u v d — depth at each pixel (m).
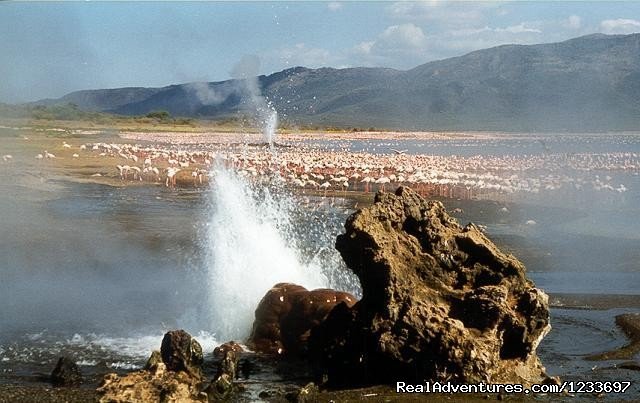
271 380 12.78
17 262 22.44
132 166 52.28
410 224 13.63
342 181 45.06
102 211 32.78
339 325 13.62
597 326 16.16
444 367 11.94
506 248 26.78
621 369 13.02
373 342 12.52
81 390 11.80
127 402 11.07
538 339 12.54
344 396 11.73
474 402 11.41
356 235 13.11
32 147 64.50
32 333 15.45
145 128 128.00
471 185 43.09
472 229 13.59
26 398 11.40
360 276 13.18
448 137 176.38
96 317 16.83
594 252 26.17
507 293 12.66
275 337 14.36
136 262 22.89
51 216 30.67
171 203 36.09
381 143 127.06
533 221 32.81
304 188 43.41
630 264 24.20
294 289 14.73
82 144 73.12
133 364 13.55
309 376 13.03
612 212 36.84
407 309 12.35
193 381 11.94
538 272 22.97
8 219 29.23
